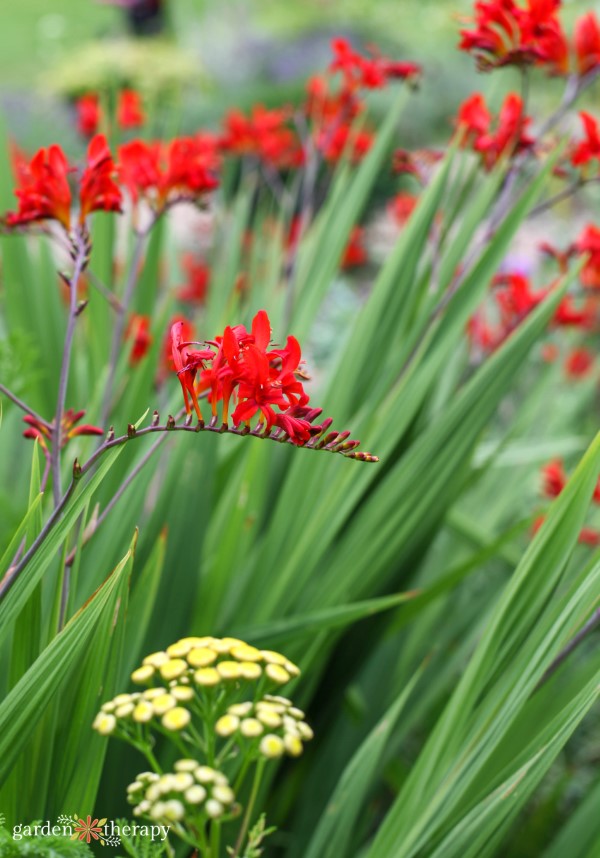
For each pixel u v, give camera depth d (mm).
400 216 1856
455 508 1632
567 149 1249
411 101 4848
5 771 889
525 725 1092
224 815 837
